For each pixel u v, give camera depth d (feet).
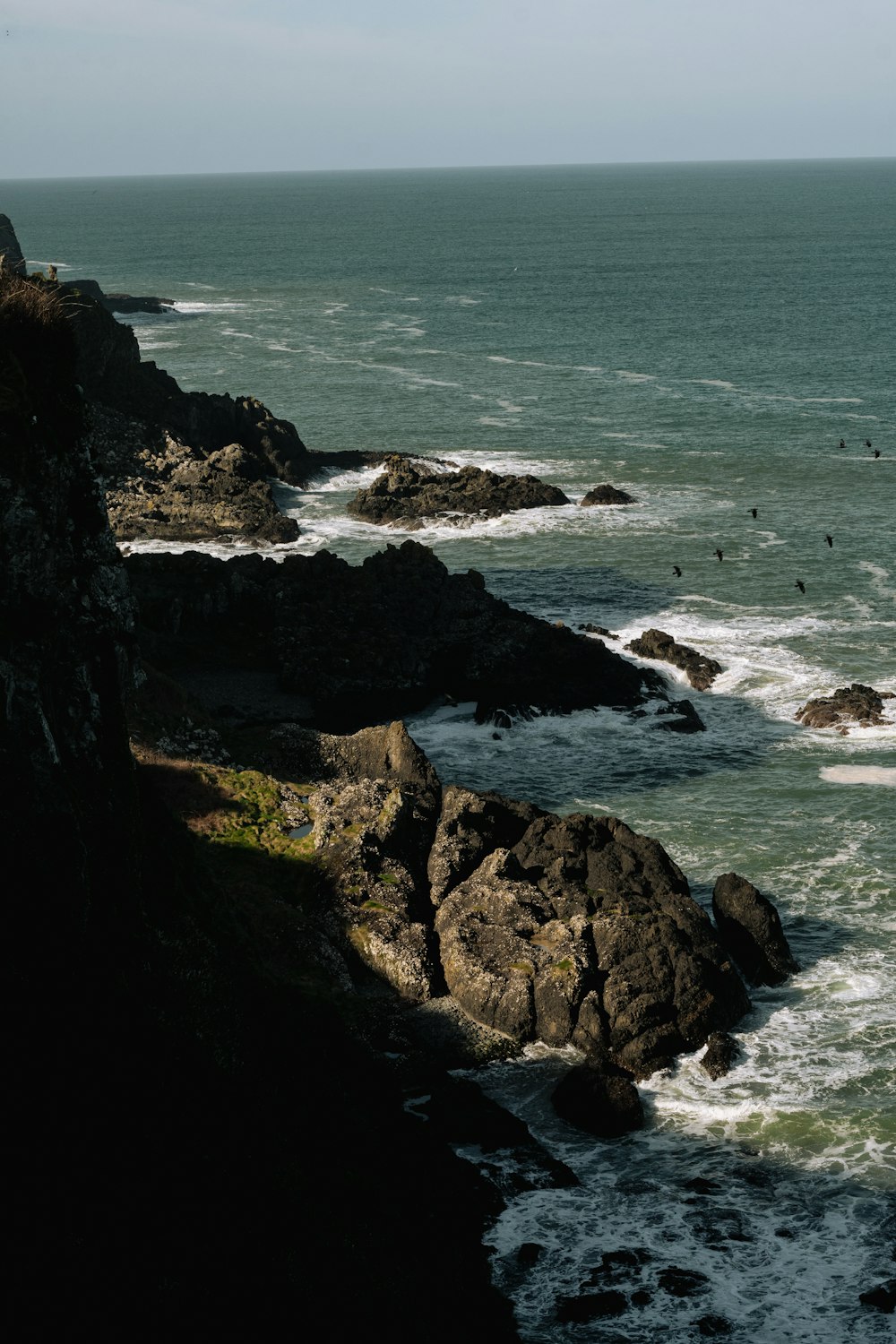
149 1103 83.82
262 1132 92.27
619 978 126.00
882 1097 115.44
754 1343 89.51
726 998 127.34
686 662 221.87
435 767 187.83
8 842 80.18
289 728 176.76
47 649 89.92
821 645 232.53
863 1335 90.07
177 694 177.58
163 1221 78.28
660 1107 115.96
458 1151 108.78
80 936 84.69
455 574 244.83
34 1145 74.54
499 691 208.33
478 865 147.84
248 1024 103.45
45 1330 67.77
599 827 150.30
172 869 111.96
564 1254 97.60
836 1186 104.94
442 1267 93.20
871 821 168.96
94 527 96.94
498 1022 126.11
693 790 179.83
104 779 95.81
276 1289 80.12
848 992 132.26
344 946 135.03
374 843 146.82
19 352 91.76
